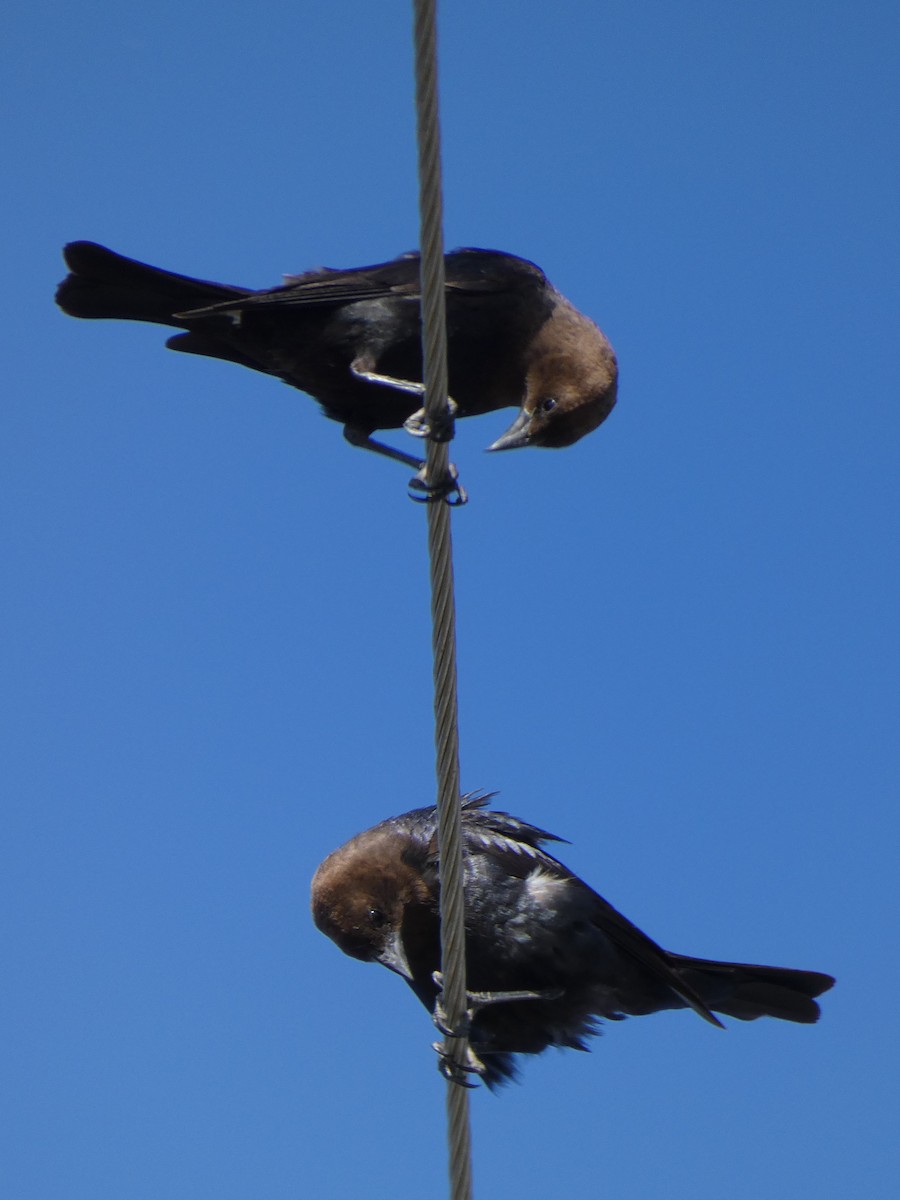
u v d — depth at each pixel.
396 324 12.16
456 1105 11.05
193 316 11.93
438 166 8.47
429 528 9.55
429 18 8.20
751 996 13.86
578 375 12.58
